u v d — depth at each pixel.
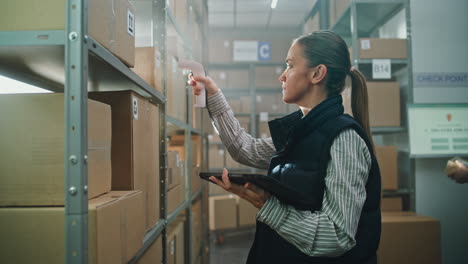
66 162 0.59
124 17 0.86
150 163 1.10
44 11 0.62
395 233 2.07
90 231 0.63
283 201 0.72
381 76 2.43
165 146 1.28
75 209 0.59
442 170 2.45
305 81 0.84
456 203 2.44
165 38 1.30
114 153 0.92
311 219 0.67
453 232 2.42
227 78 4.72
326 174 0.72
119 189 0.92
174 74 1.57
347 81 2.35
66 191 0.59
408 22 2.47
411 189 2.44
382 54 2.45
